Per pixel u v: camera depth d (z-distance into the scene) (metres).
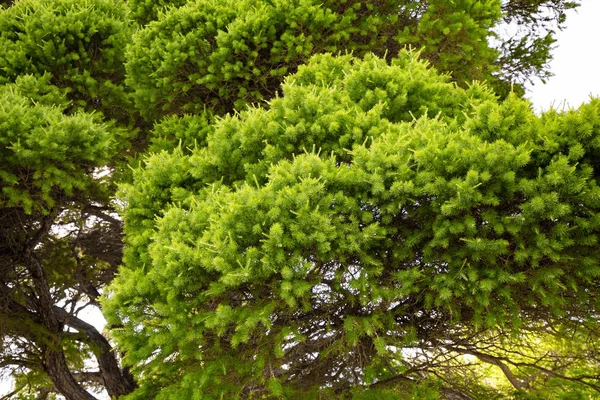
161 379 4.85
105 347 9.66
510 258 4.10
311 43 7.20
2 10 7.59
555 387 5.62
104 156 6.39
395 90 5.20
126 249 5.35
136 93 7.32
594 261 3.74
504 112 4.13
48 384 9.50
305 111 5.02
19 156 5.59
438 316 4.84
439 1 7.11
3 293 7.79
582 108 3.66
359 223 4.28
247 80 7.10
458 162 3.83
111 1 7.95
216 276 4.36
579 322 4.87
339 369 5.62
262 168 4.92
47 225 7.71
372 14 7.91
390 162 4.03
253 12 6.99
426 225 4.09
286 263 3.98
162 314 4.20
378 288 4.21
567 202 3.65
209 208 4.52
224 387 4.30
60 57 7.27
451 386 6.05
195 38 6.85
